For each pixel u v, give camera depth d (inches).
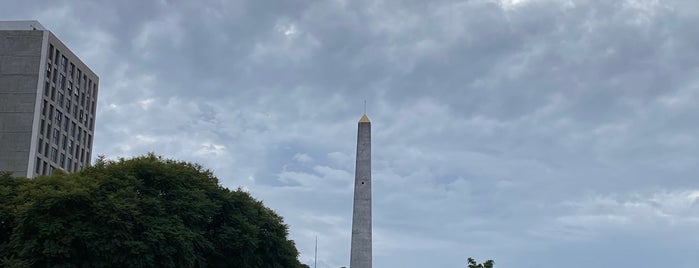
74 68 4768.7
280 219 2338.8
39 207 1706.4
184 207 1934.1
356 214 2421.3
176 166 2094.0
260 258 2177.7
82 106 4889.3
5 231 1856.5
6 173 2119.8
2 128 4256.9
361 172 2452.0
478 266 2357.3
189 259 1833.2
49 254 1667.1
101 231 1712.6
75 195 1718.8
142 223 1779.0
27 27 4512.8
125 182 1887.3
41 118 4338.1
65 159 4623.5
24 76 4340.6
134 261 1720.0
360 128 2484.0
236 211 2158.0
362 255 2393.0
